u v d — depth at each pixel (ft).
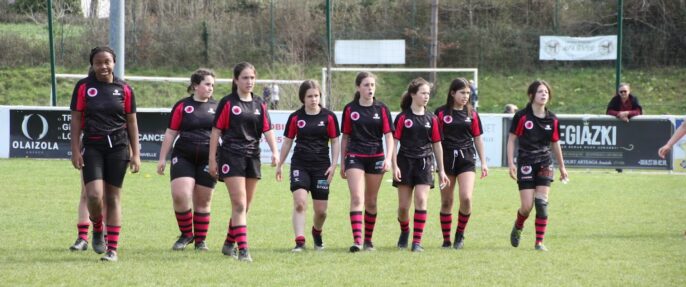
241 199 82.84
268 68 334.65
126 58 359.46
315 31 359.46
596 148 191.83
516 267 80.43
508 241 99.71
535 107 94.43
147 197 137.90
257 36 363.15
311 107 89.97
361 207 91.09
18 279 70.95
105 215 85.15
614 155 191.21
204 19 368.48
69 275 73.00
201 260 82.58
